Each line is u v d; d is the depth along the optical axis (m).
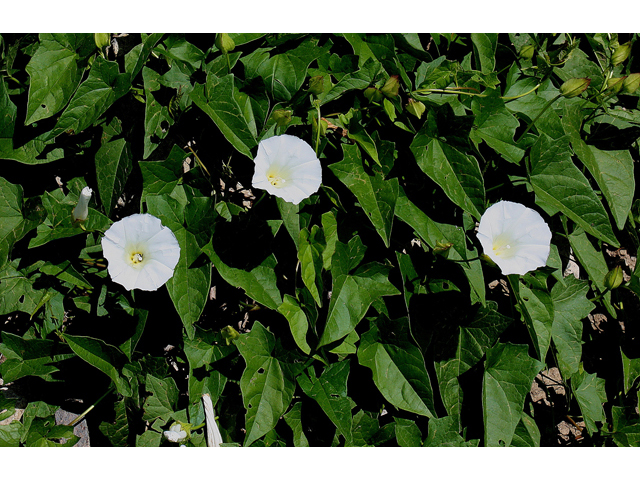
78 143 0.64
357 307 0.61
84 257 0.64
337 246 0.61
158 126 0.62
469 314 0.64
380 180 0.62
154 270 0.59
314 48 0.63
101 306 0.64
